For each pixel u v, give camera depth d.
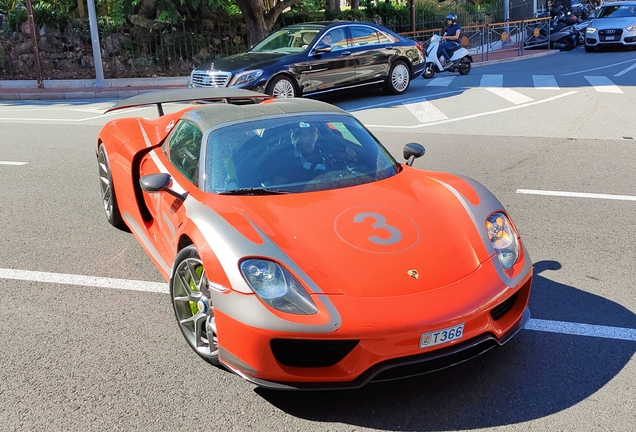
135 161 4.85
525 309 3.38
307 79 11.87
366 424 2.88
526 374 3.25
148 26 18.36
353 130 4.36
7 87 17.09
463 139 9.20
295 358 2.90
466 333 2.93
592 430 2.79
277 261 2.98
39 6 18.31
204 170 3.79
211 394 3.11
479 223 3.46
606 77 15.20
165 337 3.69
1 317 3.97
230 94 5.33
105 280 4.52
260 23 19.00
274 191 3.65
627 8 23.44
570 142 8.88
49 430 2.84
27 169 7.89
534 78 15.59
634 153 8.15
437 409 2.98
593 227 5.49
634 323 3.78
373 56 12.91
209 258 3.06
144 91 16.05
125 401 3.05
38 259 4.94
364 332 2.76
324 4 25.75
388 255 3.09
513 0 31.16
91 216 6.02
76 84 16.81
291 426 2.86
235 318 2.88
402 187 3.83
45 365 3.39
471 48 24.70
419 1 26.62
